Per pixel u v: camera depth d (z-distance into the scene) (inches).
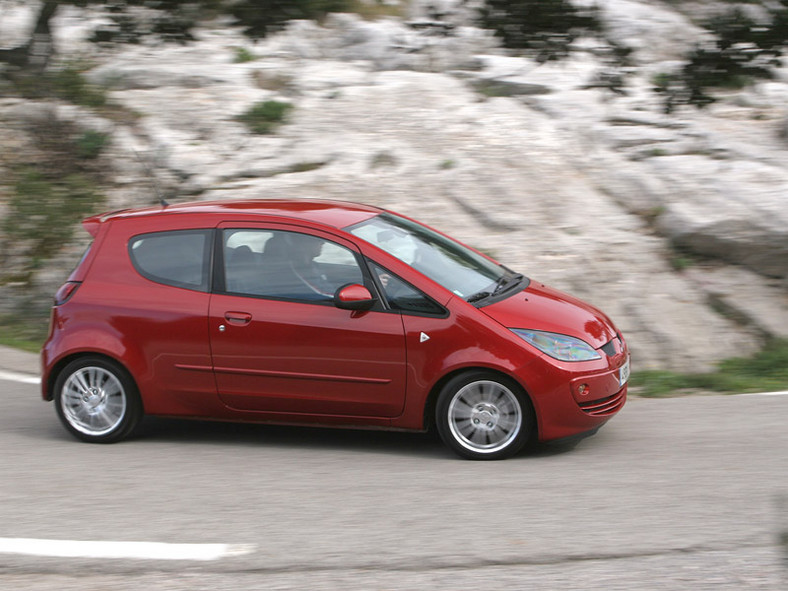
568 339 259.9
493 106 610.2
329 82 647.8
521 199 511.2
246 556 191.8
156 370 275.9
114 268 283.0
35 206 457.7
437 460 261.3
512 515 212.8
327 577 180.9
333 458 264.8
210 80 637.9
